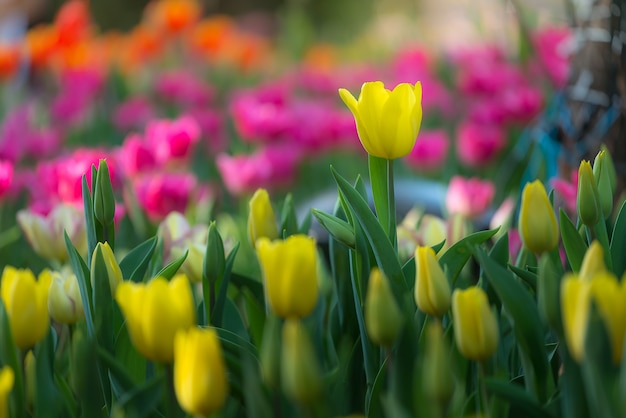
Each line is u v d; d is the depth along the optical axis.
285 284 1.25
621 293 1.18
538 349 1.33
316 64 7.09
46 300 1.37
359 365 1.48
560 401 1.30
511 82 4.71
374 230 1.41
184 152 2.88
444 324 1.49
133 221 2.32
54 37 5.78
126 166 2.66
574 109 2.34
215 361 1.19
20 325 1.35
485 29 4.94
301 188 4.21
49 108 5.44
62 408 1.44
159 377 1.29
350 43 9.62
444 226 1.81
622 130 2.23
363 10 11.14
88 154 2.25
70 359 1.47
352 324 1.55
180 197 2.38
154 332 1.25
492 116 4.11
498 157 4.21
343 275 1.55
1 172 2.34
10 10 7.33
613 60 2.23
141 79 6.49
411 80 5.35
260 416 1.21
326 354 1.57
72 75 5.46
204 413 1.20
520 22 3.50
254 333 1.55
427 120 5.41
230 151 4.40
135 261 1.56
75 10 5.87
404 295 1.40
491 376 1.36
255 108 3.88
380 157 1.48
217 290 1.58
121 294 1.26
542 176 2.43
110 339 1.43
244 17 13.48
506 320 1.50
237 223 2.83
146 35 6.73
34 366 1.44
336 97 6.12
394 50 8.03
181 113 5.50
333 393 1.40
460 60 5.80
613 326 1.18
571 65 2.36
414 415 1.28
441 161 4.13
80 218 1.85
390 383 1.31
